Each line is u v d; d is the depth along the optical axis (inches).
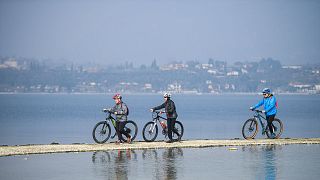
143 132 2010.3
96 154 1710.1
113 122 1966.0
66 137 3636.8
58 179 1278.3
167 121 1998.0
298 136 3597.4
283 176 1326.3
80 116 7185.0
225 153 1744.6
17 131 4350.4
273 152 1774.1
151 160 1579.7
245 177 1311.5
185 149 1847.9
